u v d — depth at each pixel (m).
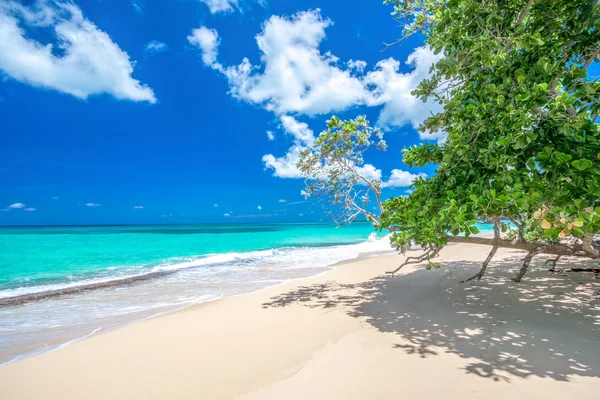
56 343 5.15
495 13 4.80
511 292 6.96
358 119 8.75
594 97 4.38
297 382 3.66
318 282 9.63
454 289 7.65
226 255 18.12
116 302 7.98
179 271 12.77
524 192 4.11
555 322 5.10
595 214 3.34
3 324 6.27
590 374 3.49
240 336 5.18
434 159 6.76
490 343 4.41
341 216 8.77
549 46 5.19
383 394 3.27
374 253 18.27
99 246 24.95
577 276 8.09
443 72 5.22
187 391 3.56
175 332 5.45
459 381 3.44
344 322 5.70
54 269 13.87
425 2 7.06
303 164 9.07
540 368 3.66
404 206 6.28
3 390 3.65
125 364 4.25
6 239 33.16
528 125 3.96
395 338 4.80
